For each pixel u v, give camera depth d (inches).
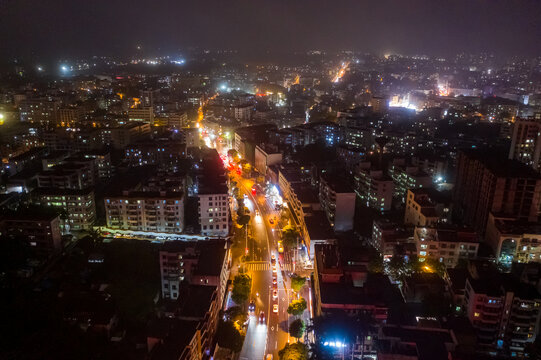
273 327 7337.6
